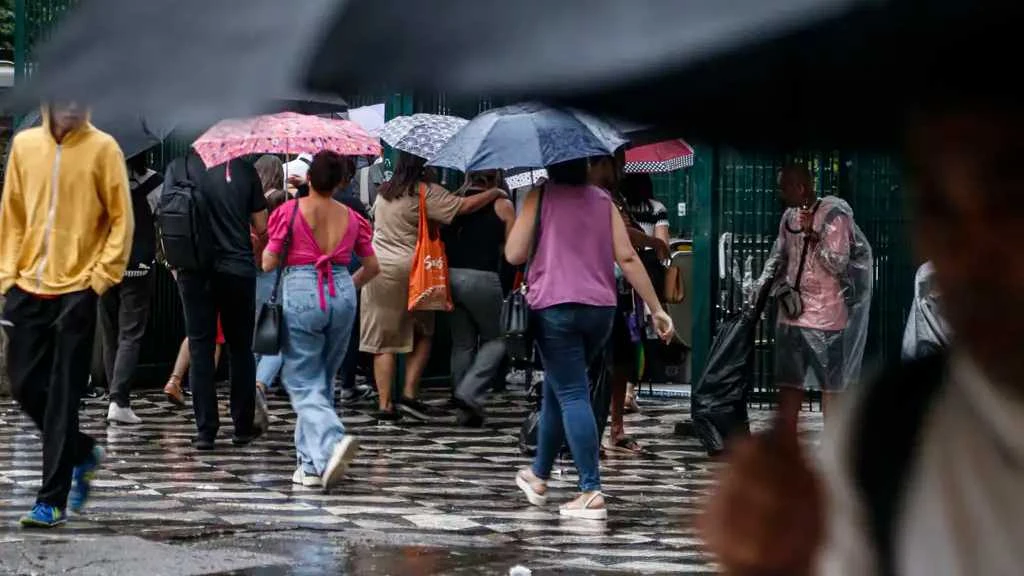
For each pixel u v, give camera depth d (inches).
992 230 83.2
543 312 483.2
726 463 95.0
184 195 629.6
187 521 465.4
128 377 722.2
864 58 79.4
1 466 577.6
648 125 91.6
